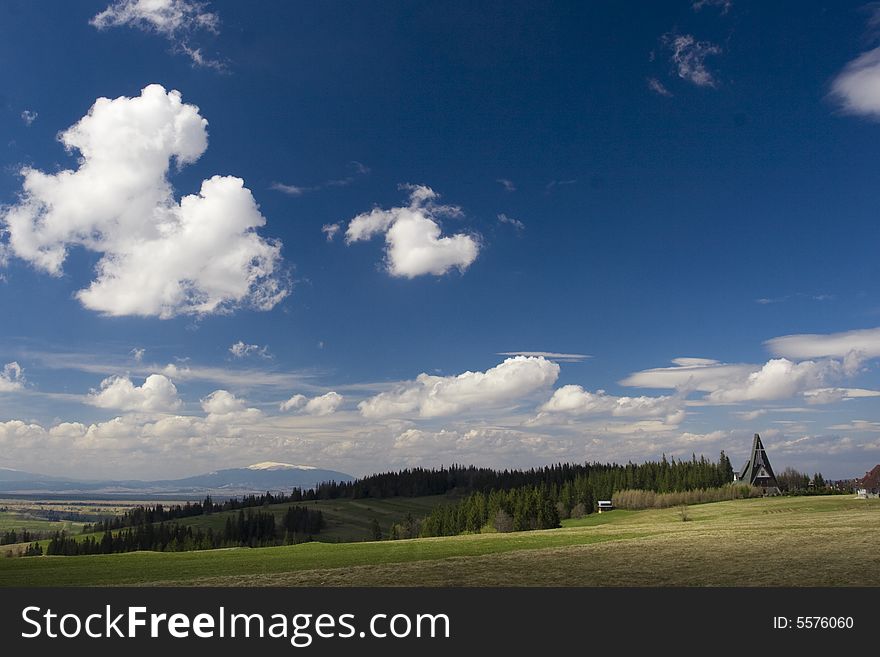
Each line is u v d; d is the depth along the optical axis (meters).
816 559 43.78
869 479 148.00
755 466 187.38
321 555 61.03
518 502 154.62
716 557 46.75
